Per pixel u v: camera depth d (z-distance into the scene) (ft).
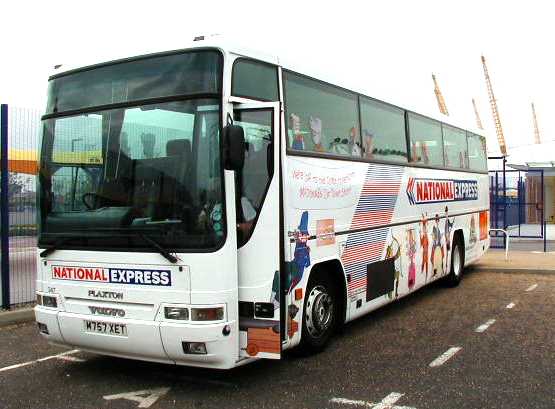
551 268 42.27
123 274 16.65
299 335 18.84
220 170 15.93
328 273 21.70
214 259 15.64
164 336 15.87
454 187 36.19
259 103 16.65
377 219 25.12
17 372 19.62
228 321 15.90
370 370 19.17
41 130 19.03
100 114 17.69
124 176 16.97
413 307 30.19
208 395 17.01
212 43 16.37
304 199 19.30
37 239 18.65
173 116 16.46
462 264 37.83
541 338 23.25
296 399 16.55
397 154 27.71
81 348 17.90
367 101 24.98
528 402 16.02
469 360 20.21
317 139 20.68
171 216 16.06
